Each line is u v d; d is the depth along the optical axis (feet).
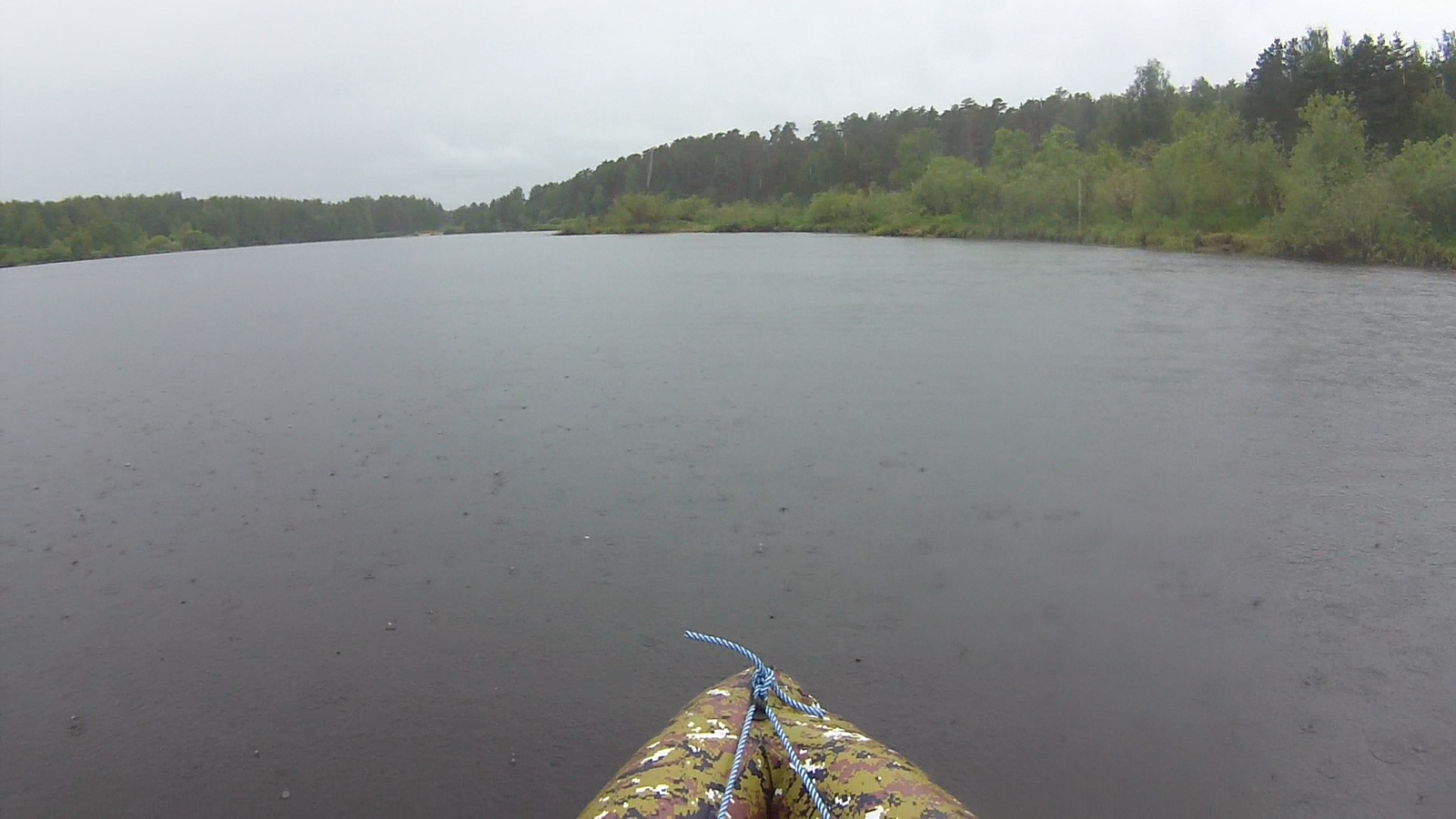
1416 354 34.19
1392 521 19.02
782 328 43.29
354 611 16.11
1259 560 17.37
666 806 4.41
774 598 16.20
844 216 165.27
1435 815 10.71
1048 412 27.30
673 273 76.59
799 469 22.79
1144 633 14.82
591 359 36.94
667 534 19.01
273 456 25.02
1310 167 80.33
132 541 19.48
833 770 4.78
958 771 11.53
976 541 18.37
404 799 11.25
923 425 26.25
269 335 46.83
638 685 13.57
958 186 135.44
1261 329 39.75
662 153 270.67
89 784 11.76
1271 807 10.86
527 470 23.16
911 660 14.12
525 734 12.48
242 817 11.04
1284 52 142.41
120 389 34.60
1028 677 13.62
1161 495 20.62
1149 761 11.70
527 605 16.14
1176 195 96.84
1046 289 55.47
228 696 13.61
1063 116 230.07
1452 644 14.35
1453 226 68.28
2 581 17.74
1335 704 12.87
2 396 33.96
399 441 25.98
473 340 42.39
